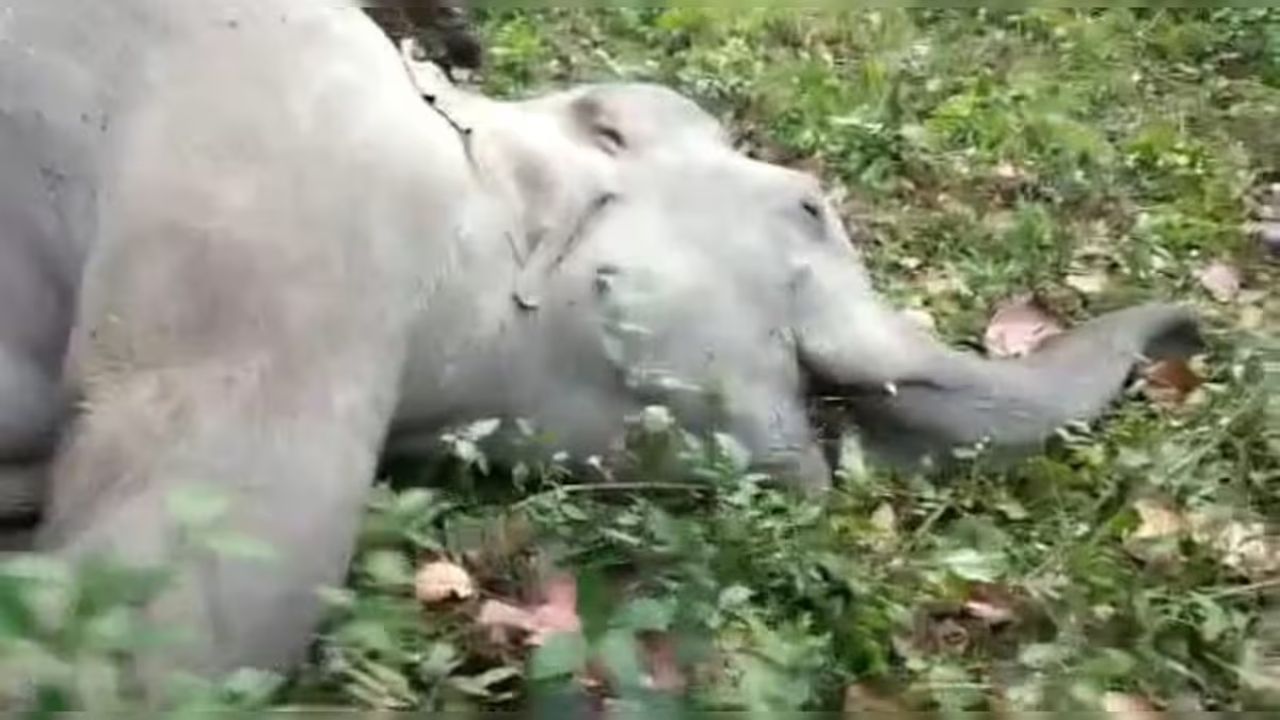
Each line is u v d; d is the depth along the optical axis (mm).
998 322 4000
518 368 3174
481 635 2945
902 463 3488
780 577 3031
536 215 3207
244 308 2840
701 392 3264
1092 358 3643
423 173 3031
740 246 3354
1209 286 4164
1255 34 5406
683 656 2707
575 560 3088
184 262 2854
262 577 2684
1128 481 3383
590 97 3451
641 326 3221
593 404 3225
